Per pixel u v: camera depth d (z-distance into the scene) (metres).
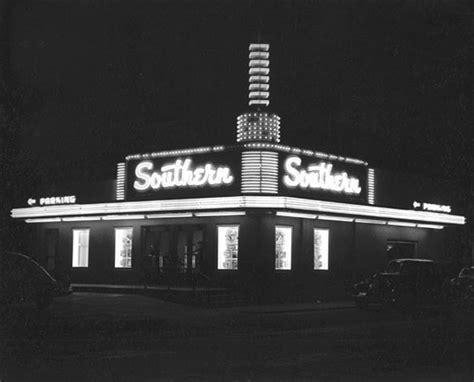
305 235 33.84
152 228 35.56
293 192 32.59
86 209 36.91
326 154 34.88
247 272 31.48
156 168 35.38
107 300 28.61
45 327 19.78
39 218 39.72
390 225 39.12
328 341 17.48
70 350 15.20
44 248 39.88
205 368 12.63
